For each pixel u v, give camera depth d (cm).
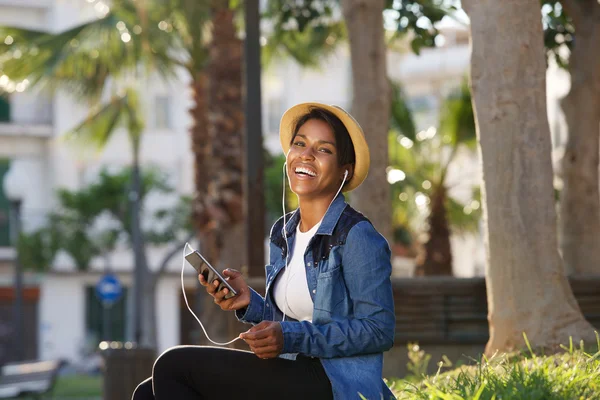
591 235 1103
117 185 3303
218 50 1455
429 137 2034
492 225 649
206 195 1574
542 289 641
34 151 3994
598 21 1101
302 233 388
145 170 3406
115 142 4006
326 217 375
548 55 1185
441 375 572
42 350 3956
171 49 1773
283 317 388
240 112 1444
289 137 407
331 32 1830
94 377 3412
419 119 3581
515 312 643
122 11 1788
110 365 1187
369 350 362
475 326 877
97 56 1842
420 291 873
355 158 387
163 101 4066
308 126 387
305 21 1351
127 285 4053
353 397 361
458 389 432
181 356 361
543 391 397
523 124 643
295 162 387
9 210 3962
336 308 369
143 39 1692
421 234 2033
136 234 2611
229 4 1470
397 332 868
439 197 2000
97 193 3303
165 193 3494
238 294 396
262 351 356
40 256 3278
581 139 1110
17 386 2000
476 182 2314
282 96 4153
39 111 3984
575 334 637
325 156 383
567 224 1115
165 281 4022
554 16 1159
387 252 368
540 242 643
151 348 1205
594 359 490
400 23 1184
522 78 643
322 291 370
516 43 643
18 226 2795
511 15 643
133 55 1833
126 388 1184
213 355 361
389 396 375
